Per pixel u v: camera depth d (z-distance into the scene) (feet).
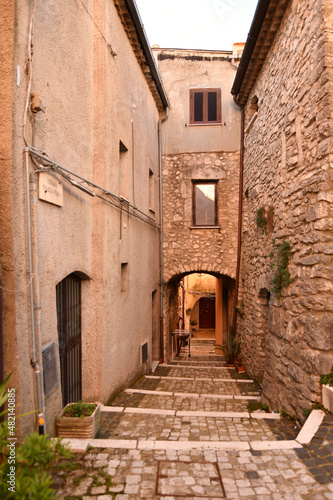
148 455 9.54
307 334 12.57
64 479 8.41
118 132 17.90
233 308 31.86
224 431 12.08
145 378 22.80
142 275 23.94
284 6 16.62
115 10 17.61
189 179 32.40
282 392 14.76
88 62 14.71
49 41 11.03
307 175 13.75
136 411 13.85
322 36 12.35
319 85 12.63
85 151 14.30
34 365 9.43
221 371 27.63
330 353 11.78
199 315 68.95
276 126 18.34
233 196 32.01
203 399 17.22
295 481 8.28
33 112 9.81
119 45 18.31
